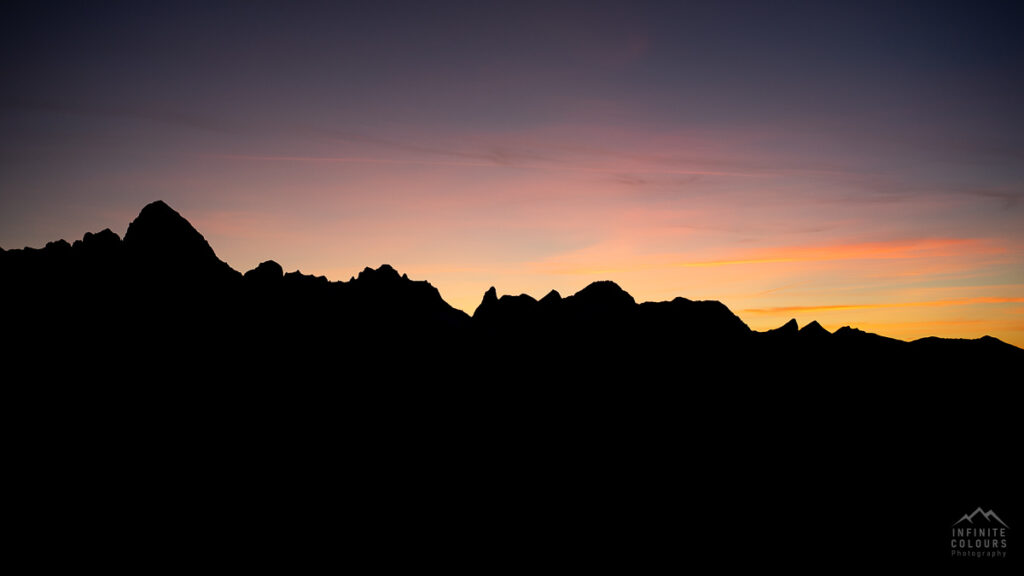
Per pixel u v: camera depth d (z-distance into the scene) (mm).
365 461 28562
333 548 24656
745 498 30703
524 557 26328
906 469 33031
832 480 32156
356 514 26266
